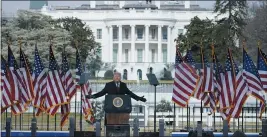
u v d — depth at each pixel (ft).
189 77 289.53
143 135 259.19
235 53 591.78
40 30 593.42
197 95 295.28
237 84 285.23
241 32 621.72
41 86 297.94
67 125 330.75
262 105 287.28
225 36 604.49
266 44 571.69
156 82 277.85
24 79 295.28
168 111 392.88
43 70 299.17
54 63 295.07
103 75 622.54
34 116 299.38
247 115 382.01
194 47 600.80
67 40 597.52
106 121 242.78
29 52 550.36
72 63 561.84
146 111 365.61
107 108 241.96
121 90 243.81
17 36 576.61
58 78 294.66
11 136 276.62
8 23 617.62
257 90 284.82
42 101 297.33
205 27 622.13
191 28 619.67
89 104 297.53
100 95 244.01
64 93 294.66
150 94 477.77
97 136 244.42
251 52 589.32
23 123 337.93
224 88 286.46
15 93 291.17
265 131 253.65
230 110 285.84
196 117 381.19
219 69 289.33
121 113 242.37
